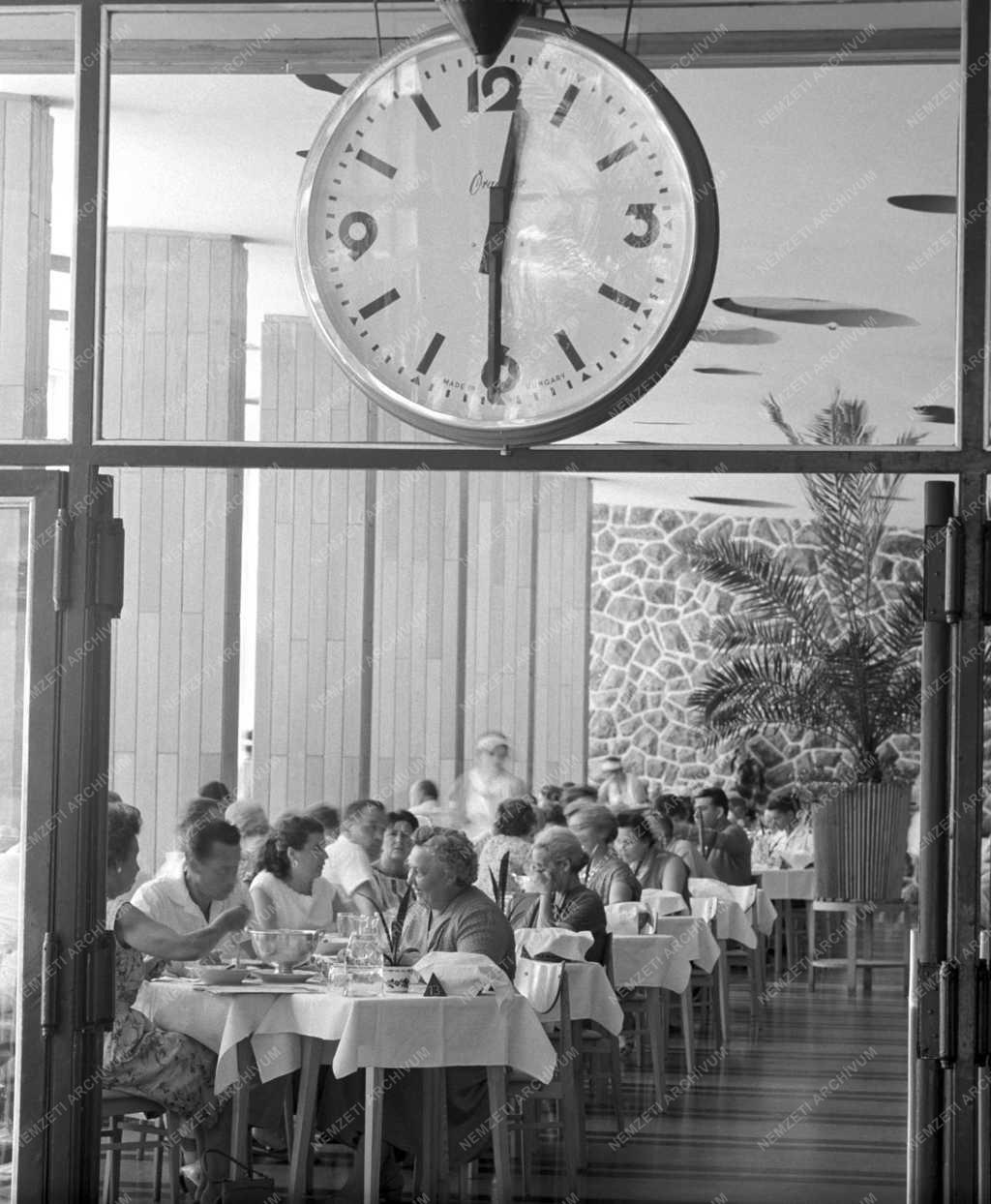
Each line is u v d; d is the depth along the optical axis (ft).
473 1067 19.02
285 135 23.62
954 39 14.49
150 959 19.38
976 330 13.32
